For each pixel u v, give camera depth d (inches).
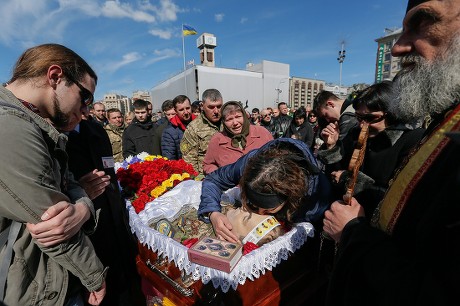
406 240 24.6
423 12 24.5
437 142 24.3
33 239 32.9
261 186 40.5
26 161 29.6
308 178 44.9
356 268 27.3
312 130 199.9
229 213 52.9
